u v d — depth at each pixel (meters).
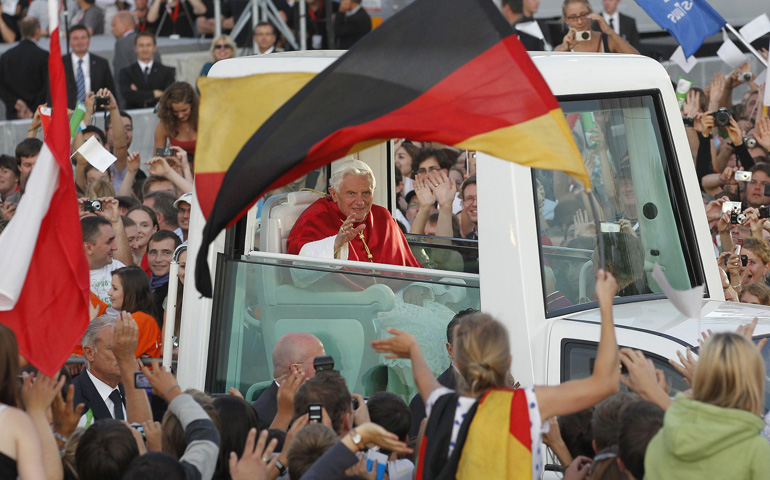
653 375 12.94
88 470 12.48
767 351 14.81
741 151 30.67
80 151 24.77
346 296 18.27
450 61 12.55
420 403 16.61
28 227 14.24
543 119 12.07
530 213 15.99
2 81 41.00
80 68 39.62
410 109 12.45
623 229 17.33
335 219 21.31
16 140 36.59
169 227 29.27
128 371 15.21
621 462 12.24
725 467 11.18
